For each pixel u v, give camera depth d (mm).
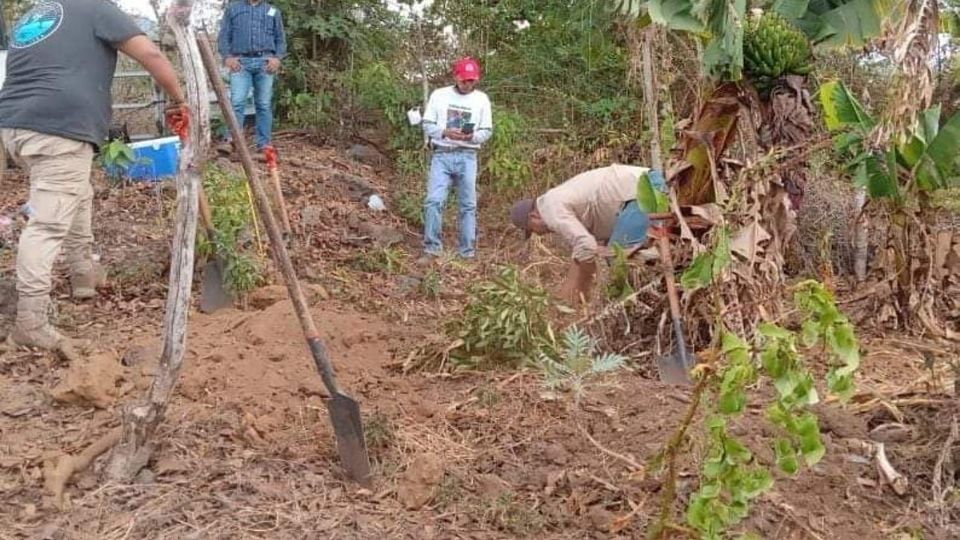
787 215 5336
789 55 5023
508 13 13023
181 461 4125
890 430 4641
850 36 4922
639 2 4656
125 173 9117
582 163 11016
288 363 5207
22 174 9570
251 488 3961
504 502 3904
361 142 12297
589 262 5930
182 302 3982
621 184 5930
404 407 4770
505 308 5301
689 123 5652
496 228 10148
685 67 7695
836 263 8109
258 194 4172
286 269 4125
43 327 5332
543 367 5023
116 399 4723
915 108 4180
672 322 5625
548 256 8289
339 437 4062
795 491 4078
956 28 5492
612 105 11398
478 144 8773
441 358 5441
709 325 5480
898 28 4188
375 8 13242
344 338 5672
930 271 6305
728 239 3826
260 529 3709
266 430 4434
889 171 5984
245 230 7285
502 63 12859
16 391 4855
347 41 12867
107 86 5469
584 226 6059
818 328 2934
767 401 4918
